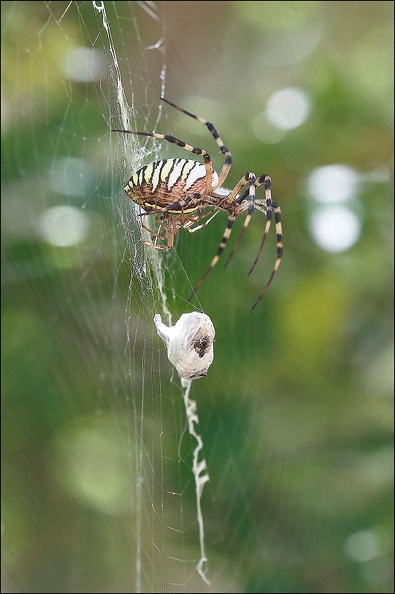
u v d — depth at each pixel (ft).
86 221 1.23
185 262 1.19
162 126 1.22
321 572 1.27
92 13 1.19
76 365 1.27
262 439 1.26
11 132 1.24
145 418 1.24
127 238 1.09
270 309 1.24
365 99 1.25
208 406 1.24
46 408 1.26
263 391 1.26
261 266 1.24
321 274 1.24
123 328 1.22
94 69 1.21
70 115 1.23
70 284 1.25
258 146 1.24
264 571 1.28
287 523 1.28
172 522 1.26
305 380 1.26
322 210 1.21
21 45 1.24
